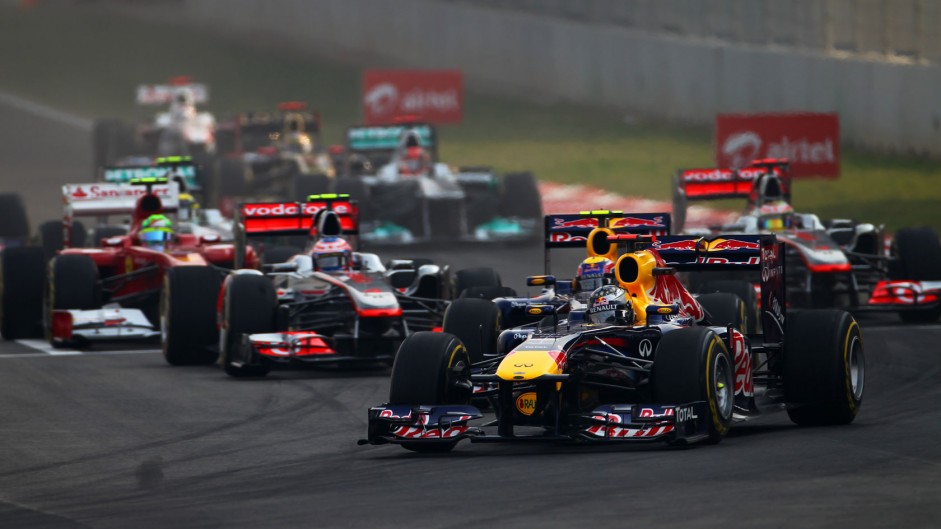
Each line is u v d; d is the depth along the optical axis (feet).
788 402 128.47
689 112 483.92
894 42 413.18
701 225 329.31
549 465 110.32
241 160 360.28
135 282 211.00
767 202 228.22
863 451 113.09
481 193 321.52
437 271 188.96
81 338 195.42
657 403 114.83
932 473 102.73
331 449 123.54
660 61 498.28
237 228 190.70
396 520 92.22
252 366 169.07
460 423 114.73
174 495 104.12
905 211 337.31
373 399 153.38
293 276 182.19
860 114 415.03
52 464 117.80
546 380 111.04
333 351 168.14
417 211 313.53
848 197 362.33
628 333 121.39
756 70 449.89
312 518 93.86
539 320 138.21
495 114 555.69
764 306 129.80
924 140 392.47
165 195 225.56
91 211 229.04
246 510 97.35
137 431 134.00
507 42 588.09
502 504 95.96
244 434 132.05
